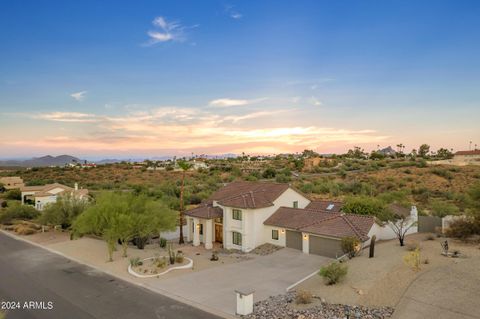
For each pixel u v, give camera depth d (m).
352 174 93.38
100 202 32.72
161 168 137.88
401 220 29.67
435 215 37.62
